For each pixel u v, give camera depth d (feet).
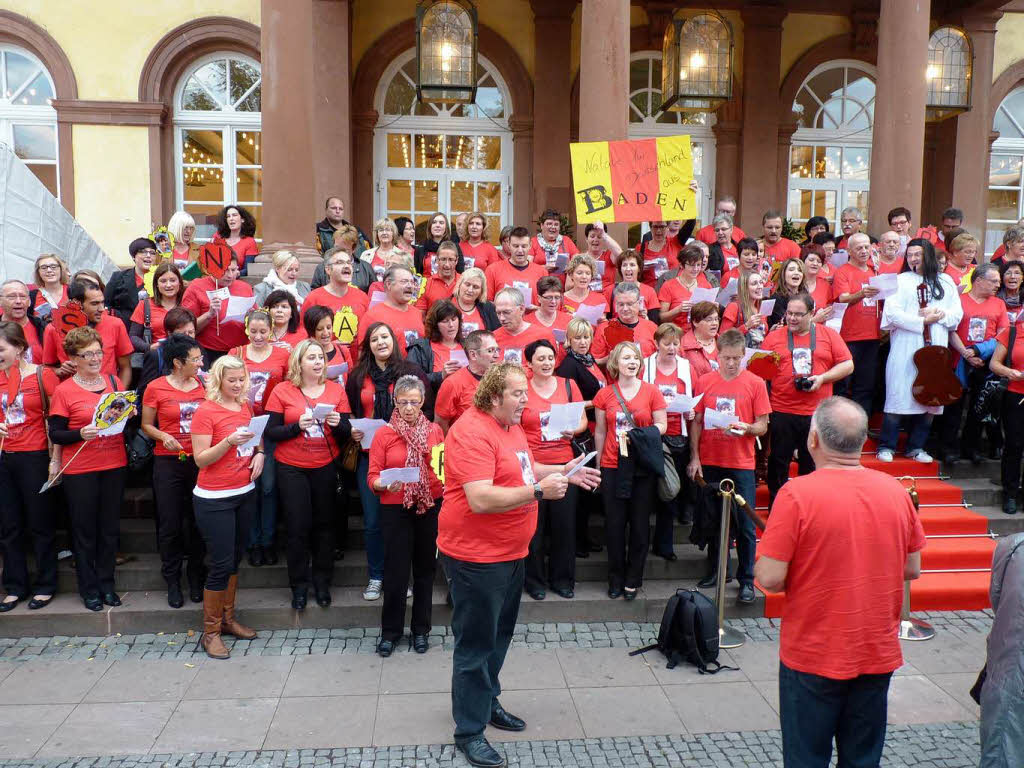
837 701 10.62
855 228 29.30
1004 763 10.80
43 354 19.84
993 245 46.03
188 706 15.15
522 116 41.32
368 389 18.95
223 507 16.96
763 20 41.75
